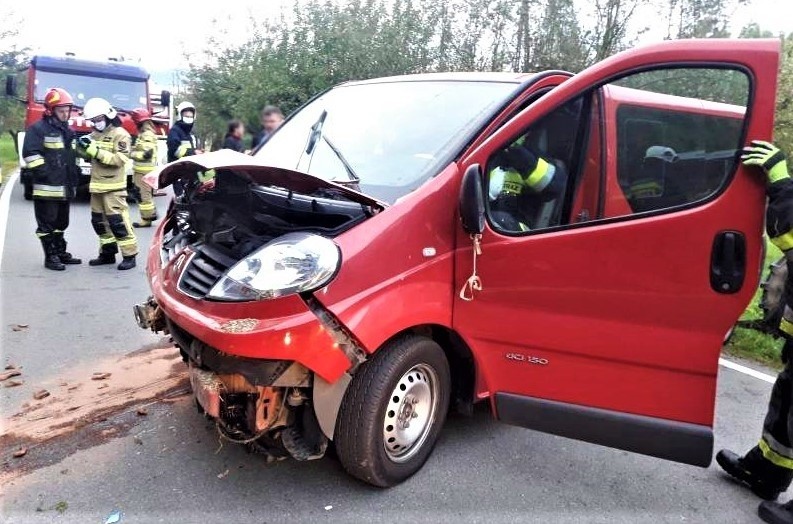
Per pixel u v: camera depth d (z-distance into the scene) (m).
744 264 2.44
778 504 2.94
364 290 2.61
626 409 2.74
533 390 2.90
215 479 3.00
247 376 2.54
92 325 4.99
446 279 2.87
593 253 2.66
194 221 3.03
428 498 2.94
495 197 2.90
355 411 2.74
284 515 2.77
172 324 3.00
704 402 2.61
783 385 2.95
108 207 6.68
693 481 3.22
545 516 2.87
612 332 2.69
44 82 11.76
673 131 2.65
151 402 3.72
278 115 7.25
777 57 2.33
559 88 2.75
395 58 13.41
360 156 3.42
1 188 12.20
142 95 12.36
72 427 3.41
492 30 13.12
